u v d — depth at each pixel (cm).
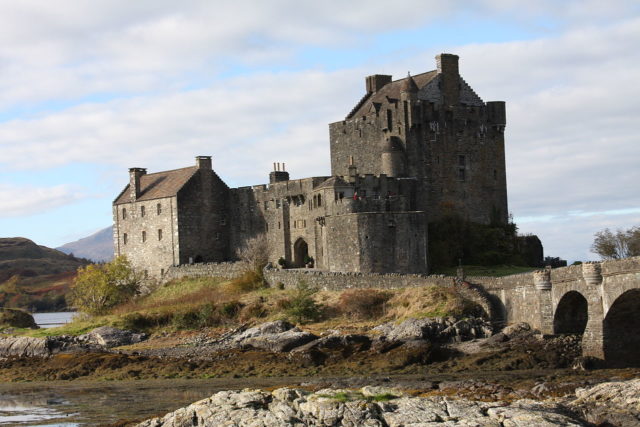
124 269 14425
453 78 14300
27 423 7106
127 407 7588
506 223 14500
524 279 9388
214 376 9131
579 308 8825
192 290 13550
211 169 15162
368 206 12731
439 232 13600
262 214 14575
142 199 15350
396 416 5166
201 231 14962
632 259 7462
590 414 5372
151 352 10575
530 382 6831
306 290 11700
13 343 11575
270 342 9931
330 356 9219
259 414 5369
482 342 9112
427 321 9544
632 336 7938
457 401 5378
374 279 11256
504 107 14575
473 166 14300
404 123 13812
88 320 12781
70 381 9600
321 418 5234
